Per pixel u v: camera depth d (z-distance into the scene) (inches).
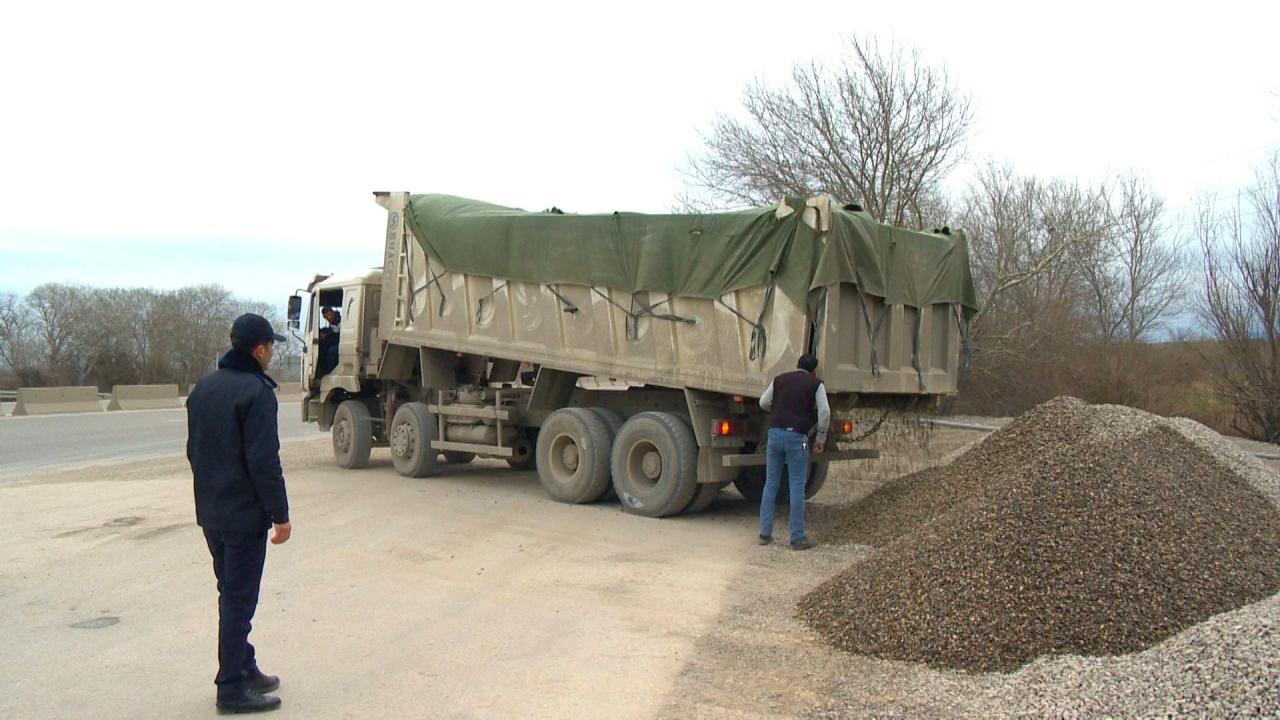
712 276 365.4
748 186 1037.8
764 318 350.0
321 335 598.5
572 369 419.2
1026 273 976.9
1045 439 331.9
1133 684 168.6
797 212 341.1
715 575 291.6
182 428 916.6
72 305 2436.0
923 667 201.5
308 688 192.5
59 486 475.5
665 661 209.6
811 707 181.5
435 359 507.5
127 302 2513.5
